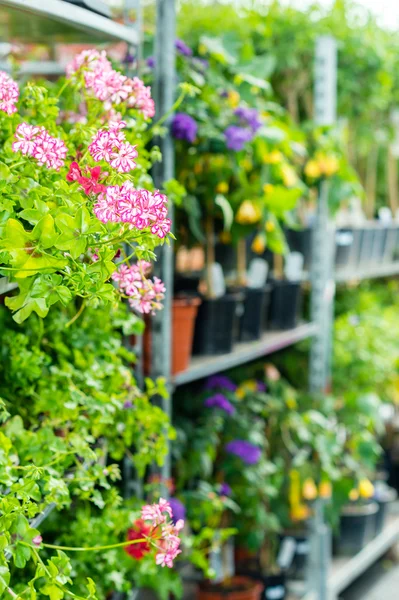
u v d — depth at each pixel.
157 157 1.70
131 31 1.87
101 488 2.09
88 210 1.13
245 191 2.67
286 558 3.14
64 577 1.19
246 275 3.18
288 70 3.59
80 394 1.67
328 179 3.21
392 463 4.45
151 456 1.90
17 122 1.43
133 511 1.80
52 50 2.09
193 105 2.39
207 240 2.63
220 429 2.73
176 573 2.13
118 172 1.13
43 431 1.56
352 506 3.67
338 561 3.55
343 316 3.97
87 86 1.52
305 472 3.09
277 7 3.49
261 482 2.77
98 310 1.82
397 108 4.17
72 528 1.77
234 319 2.68
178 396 2.78
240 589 2.84
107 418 1.68
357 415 3.50
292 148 2.89
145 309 1.41
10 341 1.65
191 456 2.54
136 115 1.62
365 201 4.40
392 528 3.99
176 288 2.72
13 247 1.06
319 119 3.29
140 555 1.72
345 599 3.65
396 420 4.58
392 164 4.36
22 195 1.28
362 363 3.64
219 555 2.81
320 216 3.30
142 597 2.68
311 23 3.50
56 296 1.11
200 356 2.63
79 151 1.42
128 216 1.04
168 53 2.13
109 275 1.10
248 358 2.76
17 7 1.46
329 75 3.28
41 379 1.70
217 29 3.09
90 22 1.66
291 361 3.52
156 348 2.21
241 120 2.50
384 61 3.72
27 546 1.19
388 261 4.19
